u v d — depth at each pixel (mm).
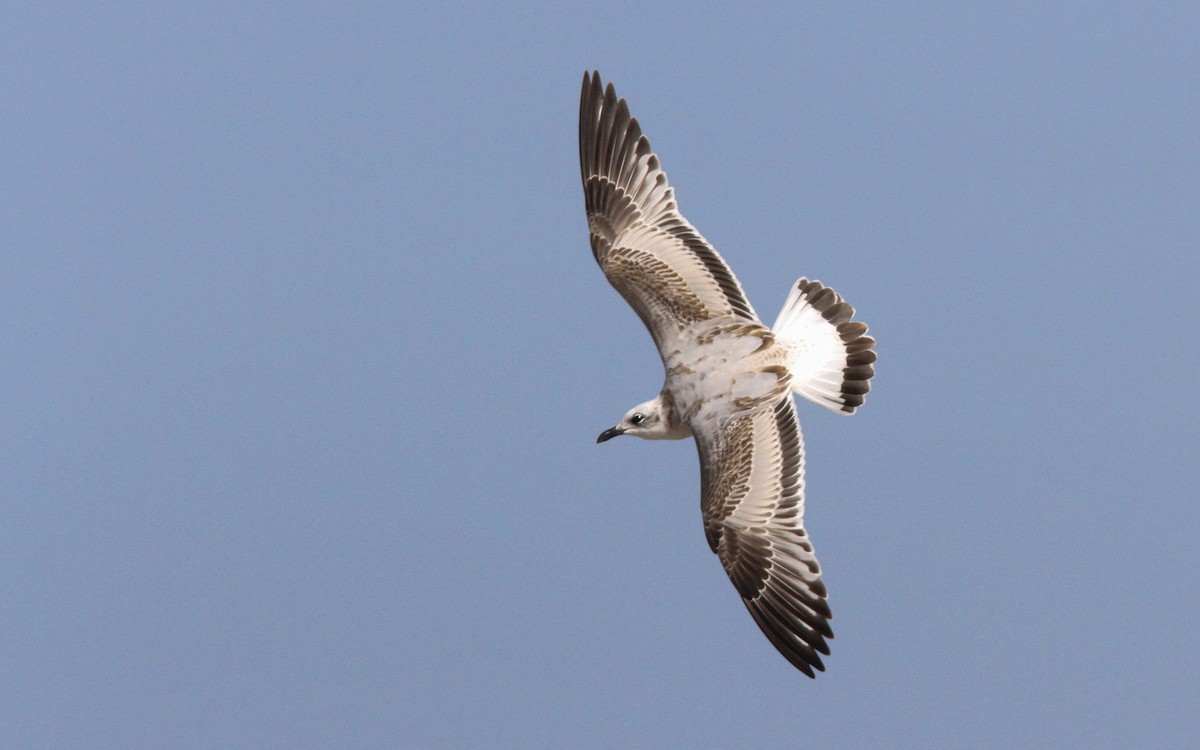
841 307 16438
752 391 15953
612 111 17531
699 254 16828
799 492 15211
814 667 14672
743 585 15047
